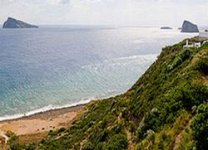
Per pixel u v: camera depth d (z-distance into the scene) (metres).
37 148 58.81
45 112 93.56
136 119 36.31
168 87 35.31
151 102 35.62
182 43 61.22
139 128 31.30
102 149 33.72
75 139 53.00
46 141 61.66
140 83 55.69
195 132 21.73
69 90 117.56
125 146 31.98
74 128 63.09
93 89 120.06
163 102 30.69
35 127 80.62
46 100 104.88
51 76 140.50
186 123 25.41
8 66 167.12
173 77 38.62
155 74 47.78
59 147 53.16
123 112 41.44
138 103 39.44
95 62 180.00
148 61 184.00
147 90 42.41
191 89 29.19
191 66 35.50
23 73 146.75
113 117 46.06
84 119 66.44
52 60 189.12
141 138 30.16
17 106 98.12
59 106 99.50
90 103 92.19
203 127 21.11
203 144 20.89
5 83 125.12
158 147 24.80
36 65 170.75
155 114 29.94
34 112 93.56
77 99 107.25
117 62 180.12
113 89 121.19
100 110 65.44
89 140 43.62
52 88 119.38
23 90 115.25
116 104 53.41
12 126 81.88
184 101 28.61
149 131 28.36
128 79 137.38
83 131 56.03
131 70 156.25
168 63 46.97
